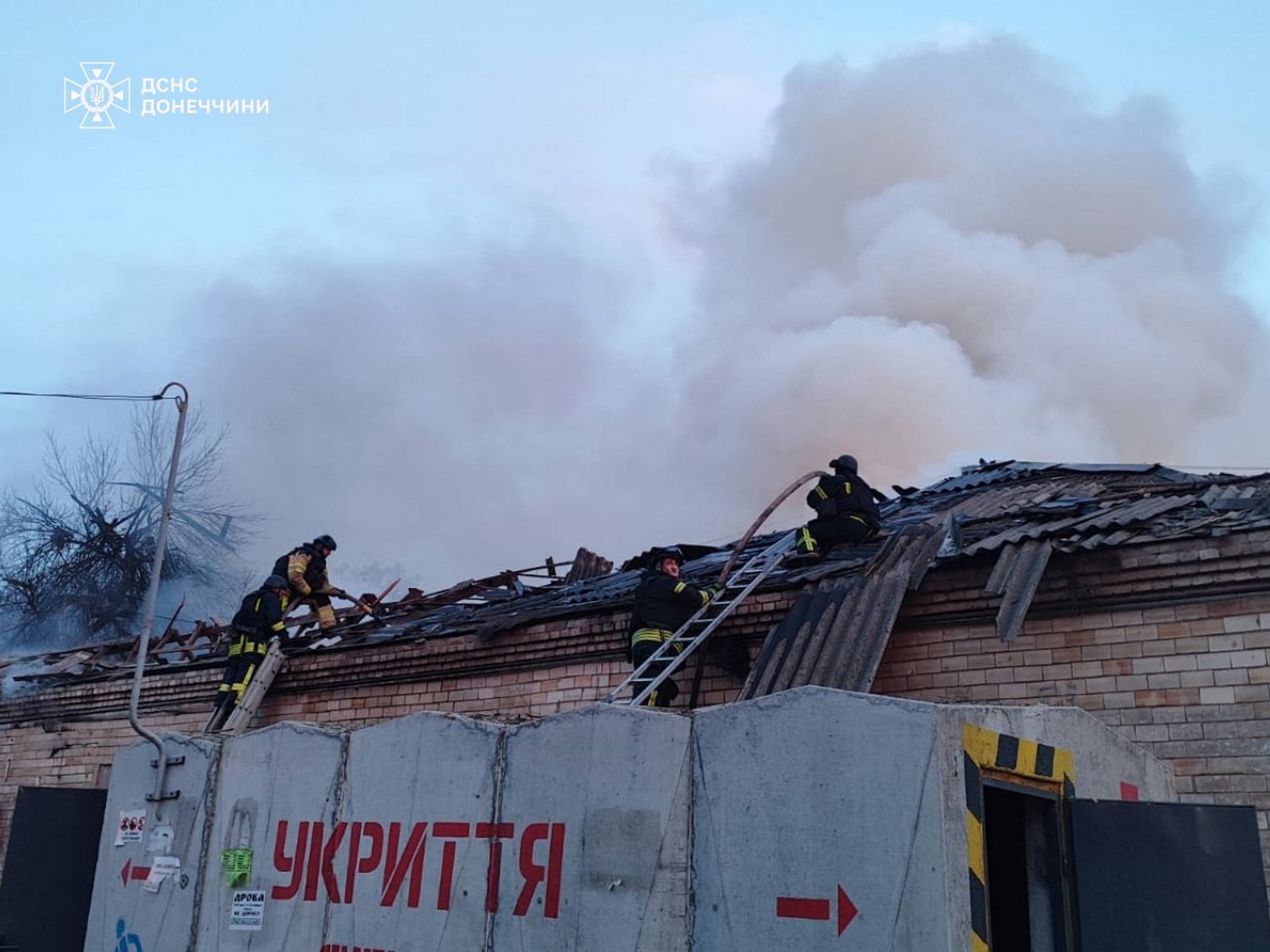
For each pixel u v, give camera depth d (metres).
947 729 5.25
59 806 9.04
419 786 6.89
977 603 8.52
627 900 5.86
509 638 11.21
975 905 5.10
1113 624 7.98
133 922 8.09
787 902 5.39
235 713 12.48
